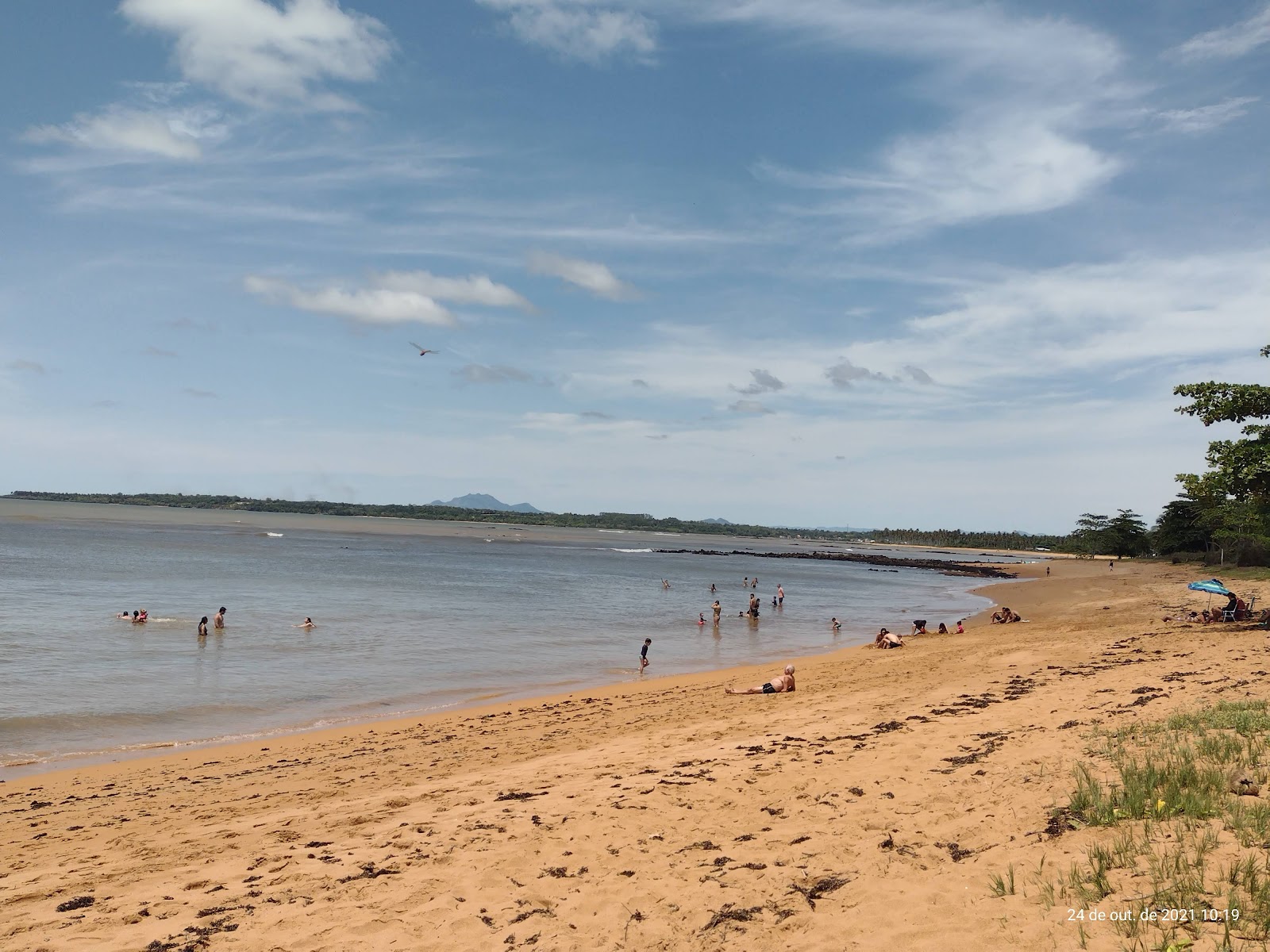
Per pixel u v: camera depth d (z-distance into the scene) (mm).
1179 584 58969
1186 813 6715
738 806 9102
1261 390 21938
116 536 107312
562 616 44844
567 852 7957
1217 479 22656
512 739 16500
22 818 11984
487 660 29875
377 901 7027
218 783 13914
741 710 17906
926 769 9734
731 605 55250
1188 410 23469
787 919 5996
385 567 76250
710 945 5750
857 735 12531
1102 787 7832
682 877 7090
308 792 12695
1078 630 30625
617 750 13773
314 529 181250
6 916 7344
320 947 6203
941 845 7066
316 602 45156
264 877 7934
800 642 37281
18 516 162875
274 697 22625
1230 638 21797
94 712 20109
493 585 61938
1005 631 33812
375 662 28594
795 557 147250
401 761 14914
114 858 9398
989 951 4984
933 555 186375
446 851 8234
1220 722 9930
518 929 6320
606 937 6059
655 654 32656
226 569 65500
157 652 28562
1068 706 13125
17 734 18094
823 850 7336
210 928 6652
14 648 27953
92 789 13898
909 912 5758
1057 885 5785
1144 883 5504
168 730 18906
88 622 34625
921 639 34312
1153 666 17406
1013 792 8258
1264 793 7090
